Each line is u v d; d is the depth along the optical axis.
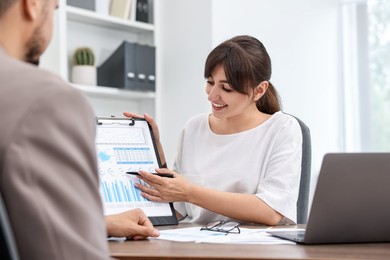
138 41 3.46
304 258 1.03
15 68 0.70
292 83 3.67
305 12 3.78
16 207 0.62
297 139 1.86
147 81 3.21
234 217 1.65
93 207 0.67
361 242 1.25
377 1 3.93
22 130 0.63
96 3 3.08
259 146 1.88
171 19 3.34
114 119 1.70
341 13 3.98
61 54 2.85
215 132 1.99
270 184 1.75
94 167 0.69
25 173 0.62
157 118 3.32
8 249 0.57
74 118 0.67
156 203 1.63
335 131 3.96
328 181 1.16
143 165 1.67
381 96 3.92
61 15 2.86
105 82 3.15
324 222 1.18
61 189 0.64
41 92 0.66
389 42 3.90
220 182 1.87
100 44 3.26
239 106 1.82
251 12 3.41
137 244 1.26
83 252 0.64
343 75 3.98
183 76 3.28
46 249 0.62
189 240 1.30
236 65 1.76
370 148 3.93
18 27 0.77
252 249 1.14
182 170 2.00
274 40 3.56
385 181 1.19
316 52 3.85
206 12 3.19
